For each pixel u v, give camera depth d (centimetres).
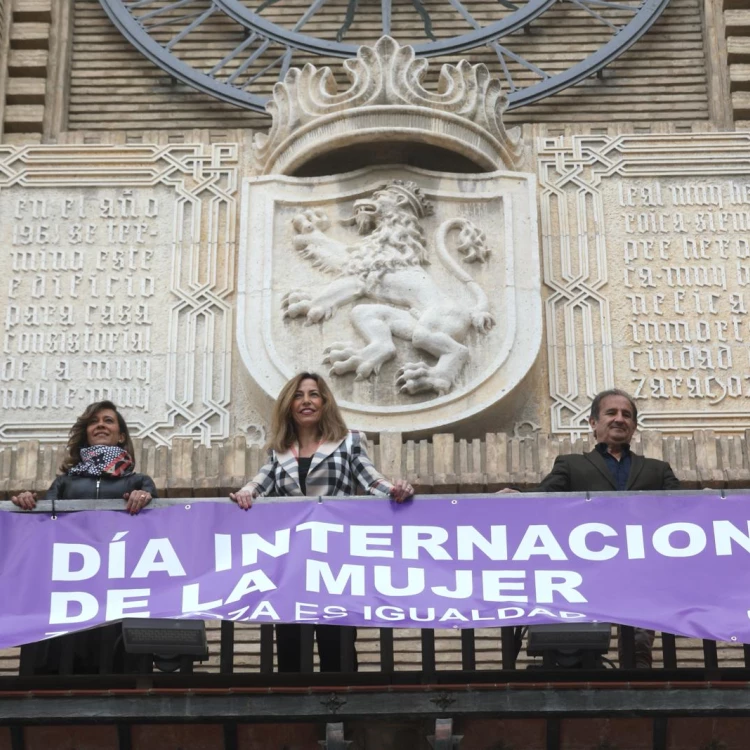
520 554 1116
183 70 1723
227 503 1128
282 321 1520
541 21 1759
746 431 1447
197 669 1312
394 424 1472
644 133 1642
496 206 1570
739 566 1112
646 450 1444
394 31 1769
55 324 1562
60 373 1543
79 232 1598
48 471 1444
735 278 1577
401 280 1523
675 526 1124
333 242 1549
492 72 1742
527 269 1542
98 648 1168
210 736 1079
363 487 1165
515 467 1439
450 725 1054
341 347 1501
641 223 1598
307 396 1183
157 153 1627
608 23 1748
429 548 1116
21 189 1616
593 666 1117
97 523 1124
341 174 1578
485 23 1777
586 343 1544
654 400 1528
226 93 1711
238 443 1449
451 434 1462
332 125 1573
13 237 1597
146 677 1068
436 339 1496
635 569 1112
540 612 1091
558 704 1051
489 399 1482
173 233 1596
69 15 1766
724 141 1633
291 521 1122
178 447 1448
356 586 1101
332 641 1159
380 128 1563
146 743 1079
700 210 1606
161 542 1118
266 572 1105
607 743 1080
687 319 1558
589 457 1205
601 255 1583
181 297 1568
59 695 1052
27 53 1733
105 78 1748
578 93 1727
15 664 1324
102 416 1209
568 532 1122
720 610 1095
